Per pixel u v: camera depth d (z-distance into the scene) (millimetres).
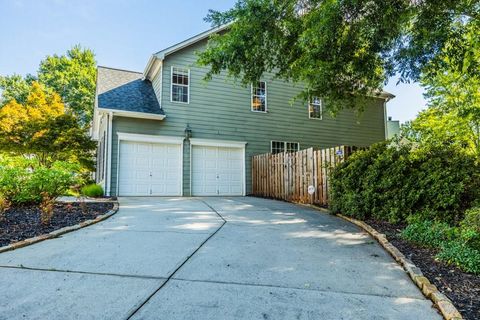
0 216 5090
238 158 12516
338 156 7301
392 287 2709
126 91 11703
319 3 5488
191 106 11750
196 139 11711
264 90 13297
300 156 9055
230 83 12516
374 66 6566
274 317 2162
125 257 3447
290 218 6086
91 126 21812
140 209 7004
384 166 5703
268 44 6930
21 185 6371
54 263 3234
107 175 10320
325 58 6086
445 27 5336
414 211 5211
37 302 2359
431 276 2900
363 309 2293
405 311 2270
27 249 3723
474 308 2277
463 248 3254
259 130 12992
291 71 7449
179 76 11734
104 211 6352
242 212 6848
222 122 12273
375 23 5312
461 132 11070
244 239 4336
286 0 5898
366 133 15320
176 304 2348
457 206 4887
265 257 3520
